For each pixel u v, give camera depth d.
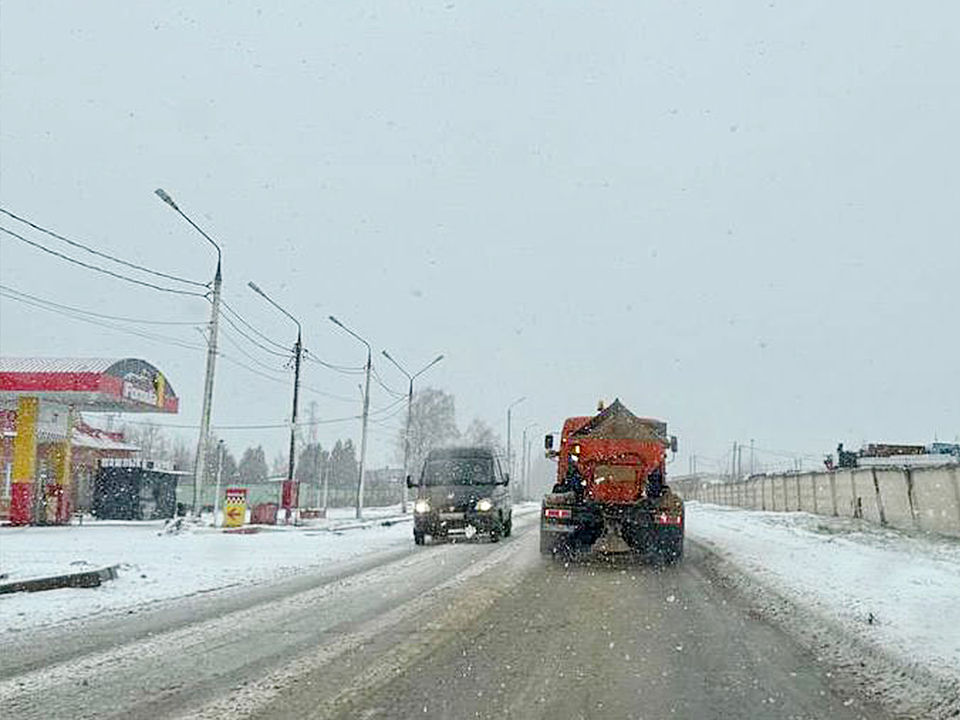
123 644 8.97
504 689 7.17
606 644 9.08
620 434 18.45
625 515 17.77
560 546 18.30
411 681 7.40
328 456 85.75
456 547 22.16
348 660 8.20
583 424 20.02
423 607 11.55
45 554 19.12
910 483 29.34
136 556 18.92
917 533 26.98
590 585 13.94
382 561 18.31
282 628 9.92
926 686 7.32
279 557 19.30
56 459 34.78
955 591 13.02
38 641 9.15
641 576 15.27
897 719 6.42
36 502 33.38
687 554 19.77
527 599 12.31
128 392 33.47
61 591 13.24
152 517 39.66
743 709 6.65
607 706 6.70
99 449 45.03
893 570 16.00
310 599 12.38
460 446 25.75
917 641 9.11
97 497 38.84
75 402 34.38
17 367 32.56
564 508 18.25
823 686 7.37
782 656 8.56
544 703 6.76
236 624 10.20
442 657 8.36
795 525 31.97
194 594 13.04
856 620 10.44
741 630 9.97
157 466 40.53
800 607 11.58
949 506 25.98
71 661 8.12
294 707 6.56
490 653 8.56
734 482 64.25
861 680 7.58
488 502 23.61
